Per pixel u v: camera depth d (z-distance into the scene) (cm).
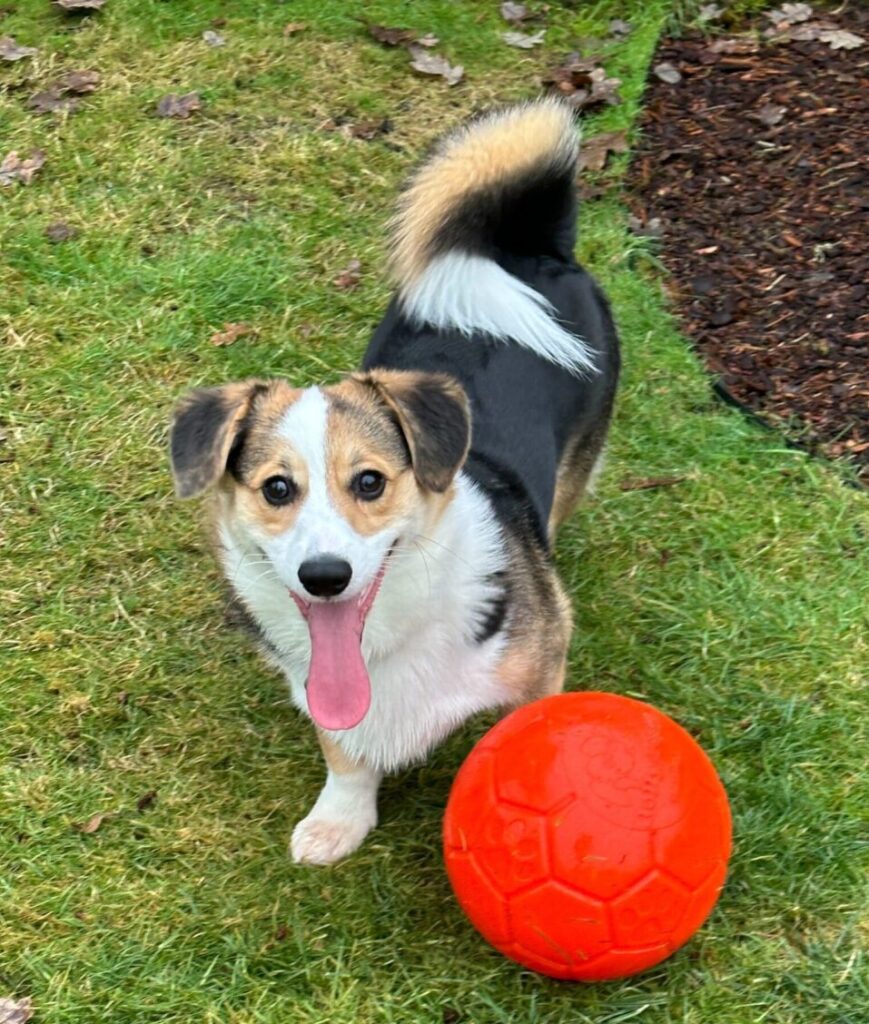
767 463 146
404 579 99
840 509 140
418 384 100
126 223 179
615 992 100
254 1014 100
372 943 105
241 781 119
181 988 102
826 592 132
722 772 117
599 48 211
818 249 170
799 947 103
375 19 216
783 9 216
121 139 192
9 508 144
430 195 119
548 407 118
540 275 126
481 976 102
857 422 149
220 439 98
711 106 197
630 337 161
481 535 104
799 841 110
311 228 179
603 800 90
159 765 120
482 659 104
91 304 167
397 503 97
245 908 108
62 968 104
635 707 96
